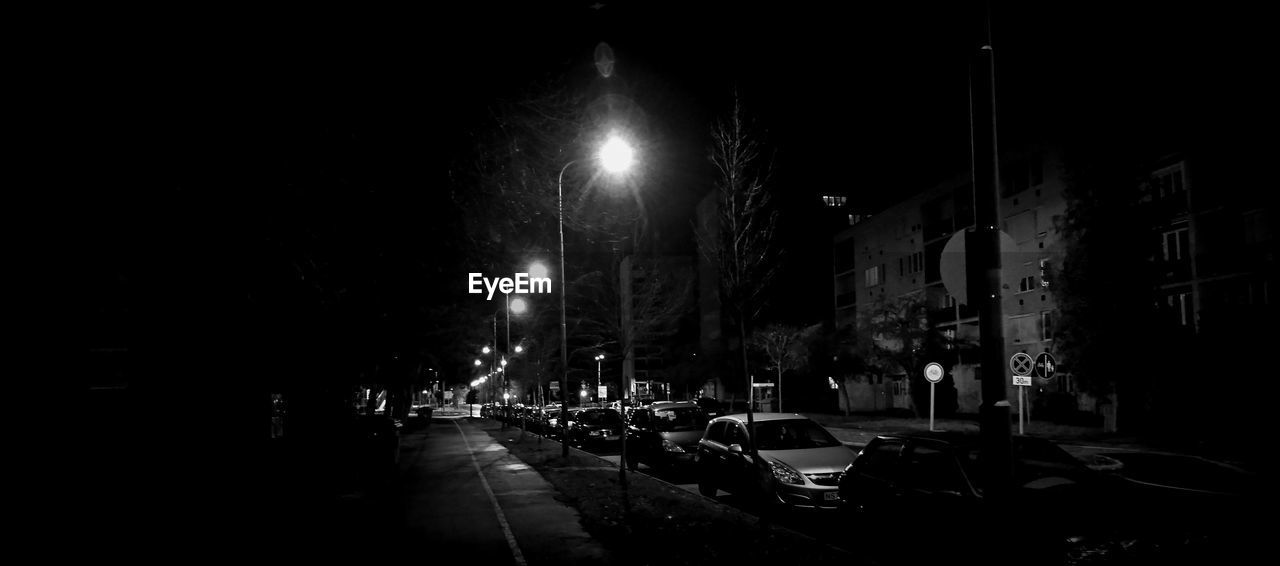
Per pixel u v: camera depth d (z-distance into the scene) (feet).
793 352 155.33
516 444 98.12
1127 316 81.97
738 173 33.17
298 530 35.45
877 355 135.44
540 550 30.25
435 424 198.80
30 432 29.71
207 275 31.78
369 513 40.47
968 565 24.59
